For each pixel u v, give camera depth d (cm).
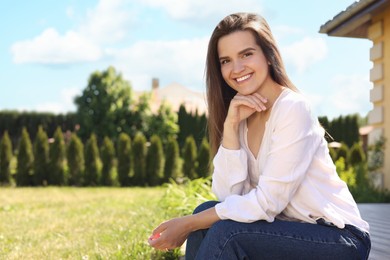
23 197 1258
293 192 208
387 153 902
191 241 229
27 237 567
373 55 923
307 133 210
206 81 250
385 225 480
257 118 232
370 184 948
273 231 202
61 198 1219
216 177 241
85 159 1752
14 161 1864
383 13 883
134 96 2834
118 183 1762
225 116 251
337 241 201
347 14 812
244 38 224
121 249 402
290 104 213
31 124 2859
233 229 202
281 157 207
